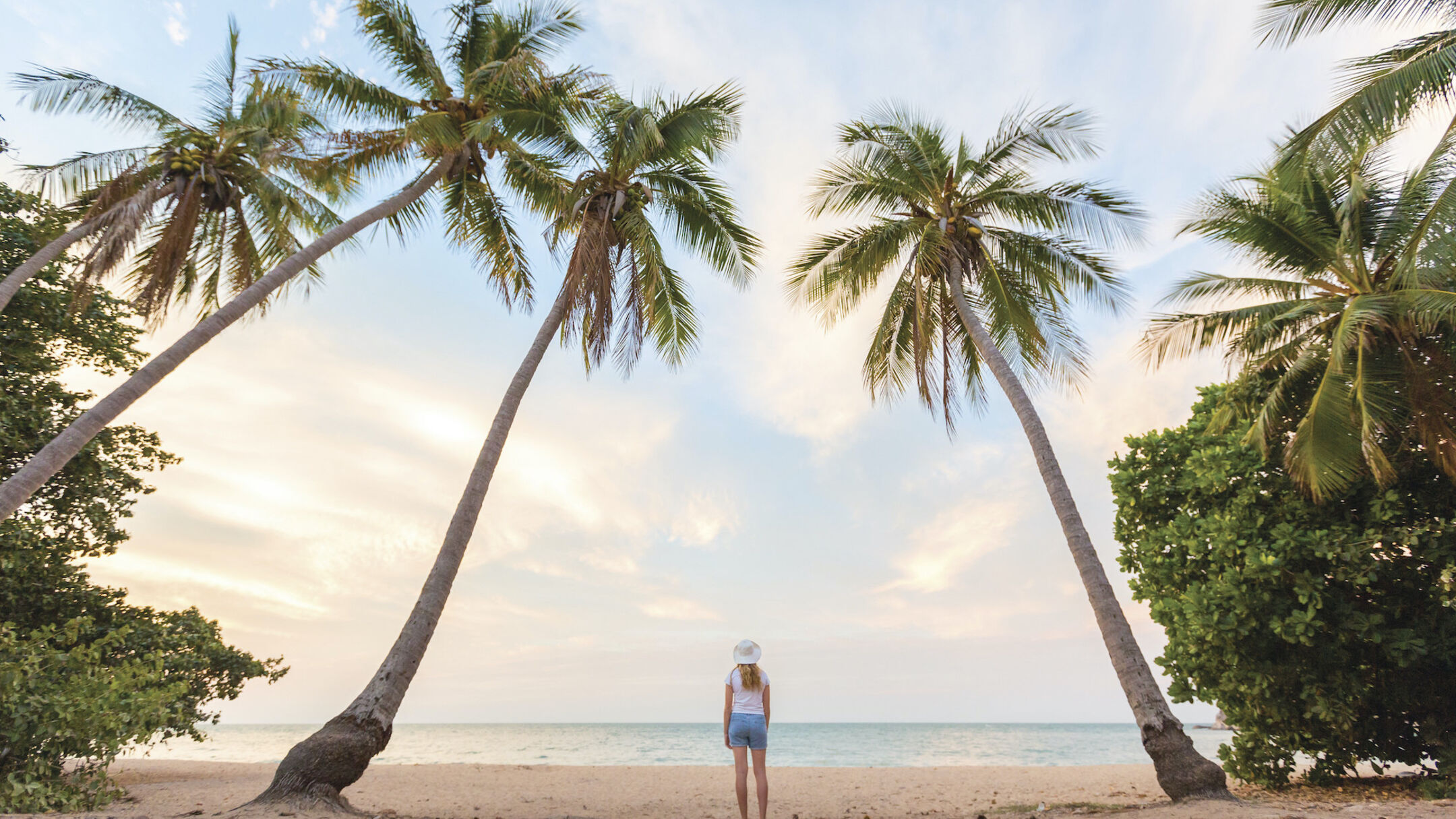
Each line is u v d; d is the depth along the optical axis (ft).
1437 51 27.71
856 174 46.85
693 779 49.90
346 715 27.78
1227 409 39.73
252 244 46.80
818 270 47.91
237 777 47.21
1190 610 33.86
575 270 39.06
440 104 44.91
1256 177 38.22
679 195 46.78
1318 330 37.37
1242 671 33.83
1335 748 35.55
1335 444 32.71
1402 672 33.63
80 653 28.14
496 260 50.49
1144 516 41.06
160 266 40.55
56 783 25.75
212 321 34.06
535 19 47.01
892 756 145.79
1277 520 36.19
